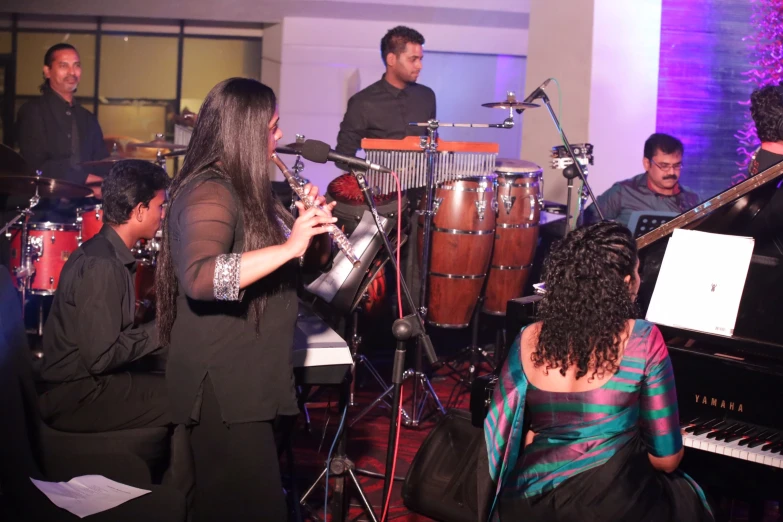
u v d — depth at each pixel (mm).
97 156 6055
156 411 2559
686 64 5867
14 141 7754
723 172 6000
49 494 1903
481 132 8172
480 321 4840
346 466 2459
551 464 1895
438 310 4031
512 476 1971
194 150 1858
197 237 1729
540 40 6199
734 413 2303
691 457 2287
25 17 7645
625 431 1878
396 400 2191
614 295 1876
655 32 5812
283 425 2256
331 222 1765
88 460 2258
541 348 1925
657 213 4242
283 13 7539
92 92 7891
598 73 5789
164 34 7898
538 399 1938
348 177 3826
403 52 4488
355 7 7461
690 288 2471
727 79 5902
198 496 1884
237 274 1677
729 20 5836
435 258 3961
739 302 2404
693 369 2373
